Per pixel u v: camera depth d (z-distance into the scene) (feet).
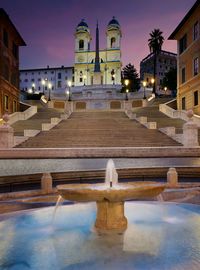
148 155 50.21
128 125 80.89
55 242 12.92
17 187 25.70
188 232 14.23
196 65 98.22
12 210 18.70
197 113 96.73
